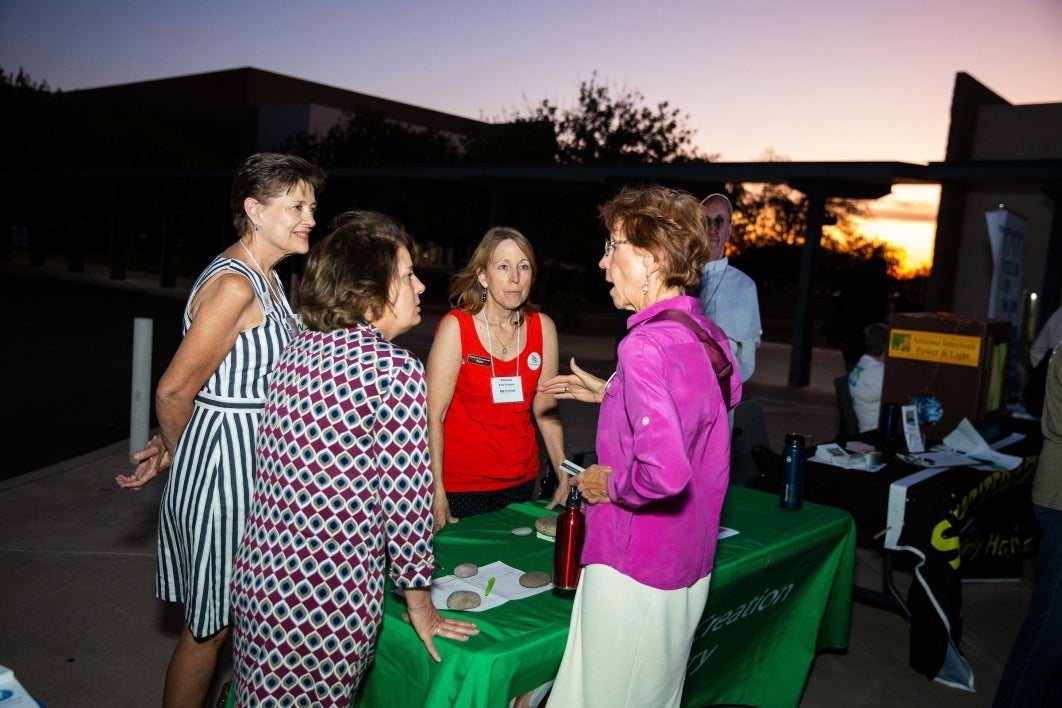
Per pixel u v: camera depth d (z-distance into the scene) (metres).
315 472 1.67
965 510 3.38
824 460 3.63
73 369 9.32
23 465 5.59
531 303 3.02
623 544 1.74
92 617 3.44
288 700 1.71
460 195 19.31
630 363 1.65
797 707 3.01
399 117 48.59
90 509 4.69
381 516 1.76
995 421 4.38
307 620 1.68
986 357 4.12
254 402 2.15
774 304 28.39
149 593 3.70
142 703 2.85
